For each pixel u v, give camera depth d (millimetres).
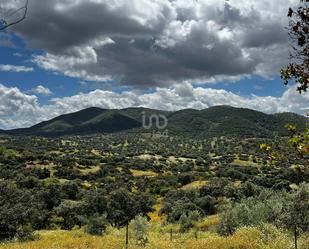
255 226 26453
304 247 19375
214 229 34188
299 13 5379
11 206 56938
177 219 58094
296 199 25016
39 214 58188
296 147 5586
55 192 80688
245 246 20703
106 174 139625
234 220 30000
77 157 187000
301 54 5484
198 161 194625
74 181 105750
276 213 28266
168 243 26781
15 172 117875
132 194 85500
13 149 173000
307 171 5543
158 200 96562
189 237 32500
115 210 69375
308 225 24375
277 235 22609
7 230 48812
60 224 64812
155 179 128500
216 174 126000
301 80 5570
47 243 29047
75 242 28359
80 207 66750
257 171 130500
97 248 26109
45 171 124438
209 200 63188
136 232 35750
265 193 36219
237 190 63844
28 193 68312
